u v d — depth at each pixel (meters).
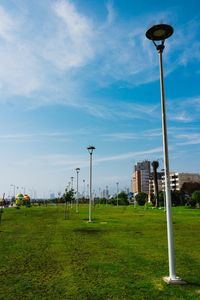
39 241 17.80
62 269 11.27
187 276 10.30
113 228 25.09
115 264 11.98
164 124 10.56
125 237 19.48
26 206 92.69
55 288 9.12
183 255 13.75
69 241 17.75
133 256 13.48
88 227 26.00
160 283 9.53
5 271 11.03
